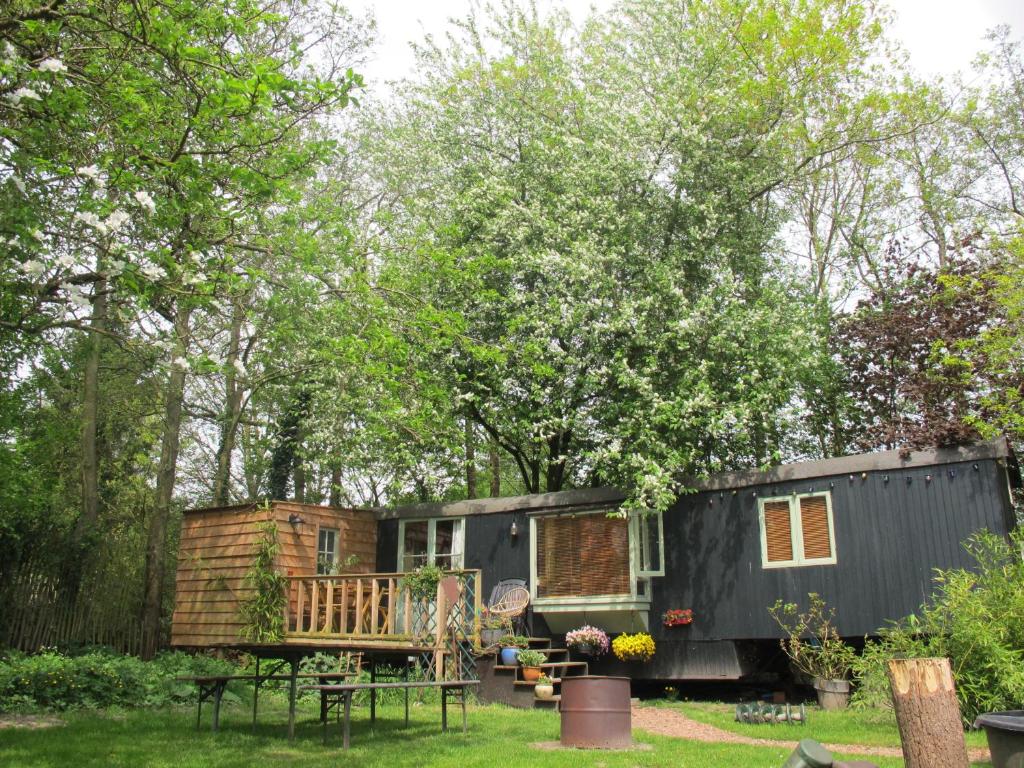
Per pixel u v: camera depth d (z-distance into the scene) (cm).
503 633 1451
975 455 1211
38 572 1509
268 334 1327
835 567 1295
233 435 2091
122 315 841
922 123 2025
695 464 1767
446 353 1764
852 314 1856
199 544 1667
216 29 885
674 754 815
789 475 1365
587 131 1811
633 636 1415
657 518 1481
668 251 1773
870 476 1293
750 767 739
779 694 1360
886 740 907
